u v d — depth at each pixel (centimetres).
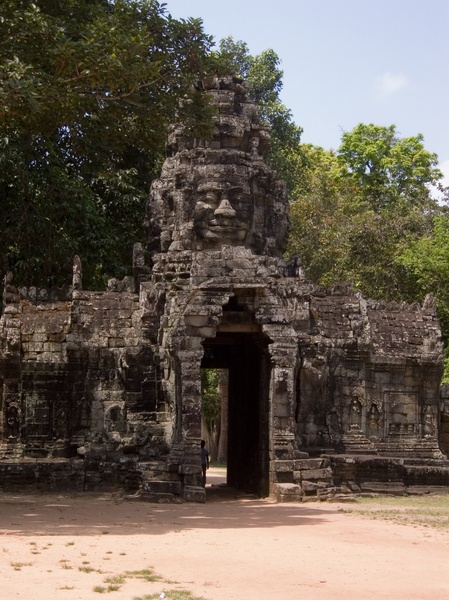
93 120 2406
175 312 2520
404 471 2622
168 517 1962
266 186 2853
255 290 2428
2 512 2036
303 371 2603
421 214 4850
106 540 1572
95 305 2798
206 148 2767
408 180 5962
